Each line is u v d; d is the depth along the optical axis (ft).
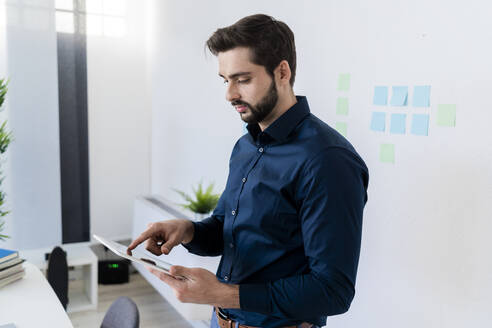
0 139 9.82
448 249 5.32
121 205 13.19
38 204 11.50
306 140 4.05
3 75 10.94
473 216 5.03
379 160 6.11
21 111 11.15
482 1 4.81
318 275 3.73
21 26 10.95
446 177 5.29
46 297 6.30
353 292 3.87
